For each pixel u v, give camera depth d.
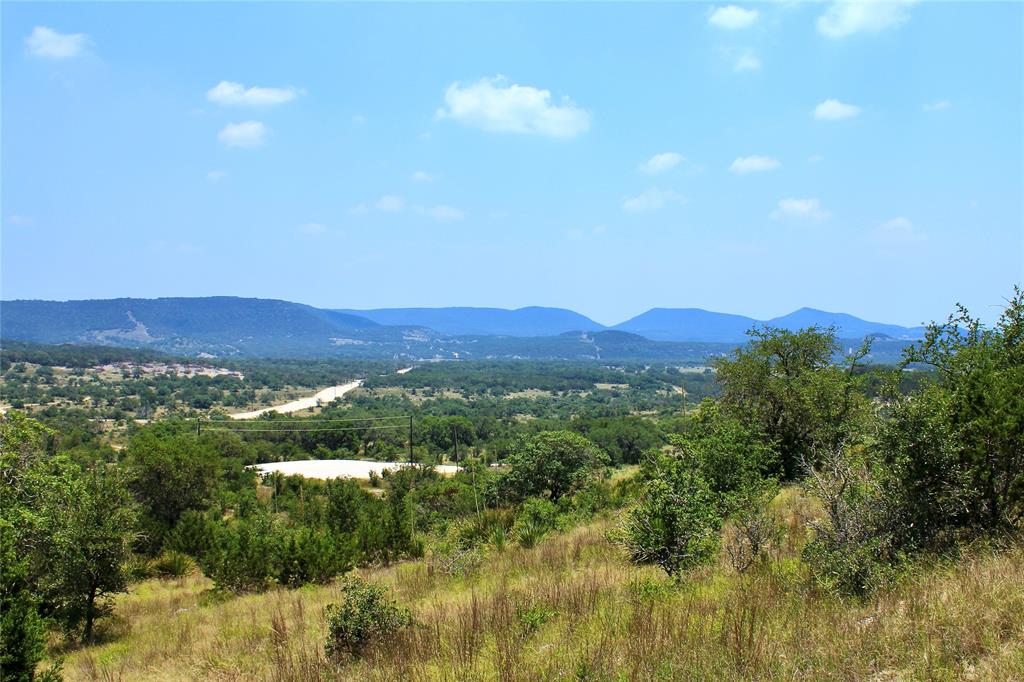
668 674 5.32
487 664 6.68
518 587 11.19
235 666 8.94
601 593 9.16
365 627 8.59
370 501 45.16
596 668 5.67
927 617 5.55
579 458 36.78
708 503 10.52
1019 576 6.09
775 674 5.07
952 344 11.44
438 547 18.28
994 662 4.71
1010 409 8.18
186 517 33.16
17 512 15.91
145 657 11.43
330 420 113.94
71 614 15.88
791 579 7.84
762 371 23.08
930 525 8.24
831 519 8.23
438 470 81.81
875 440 9.09
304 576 20.45
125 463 43.16
